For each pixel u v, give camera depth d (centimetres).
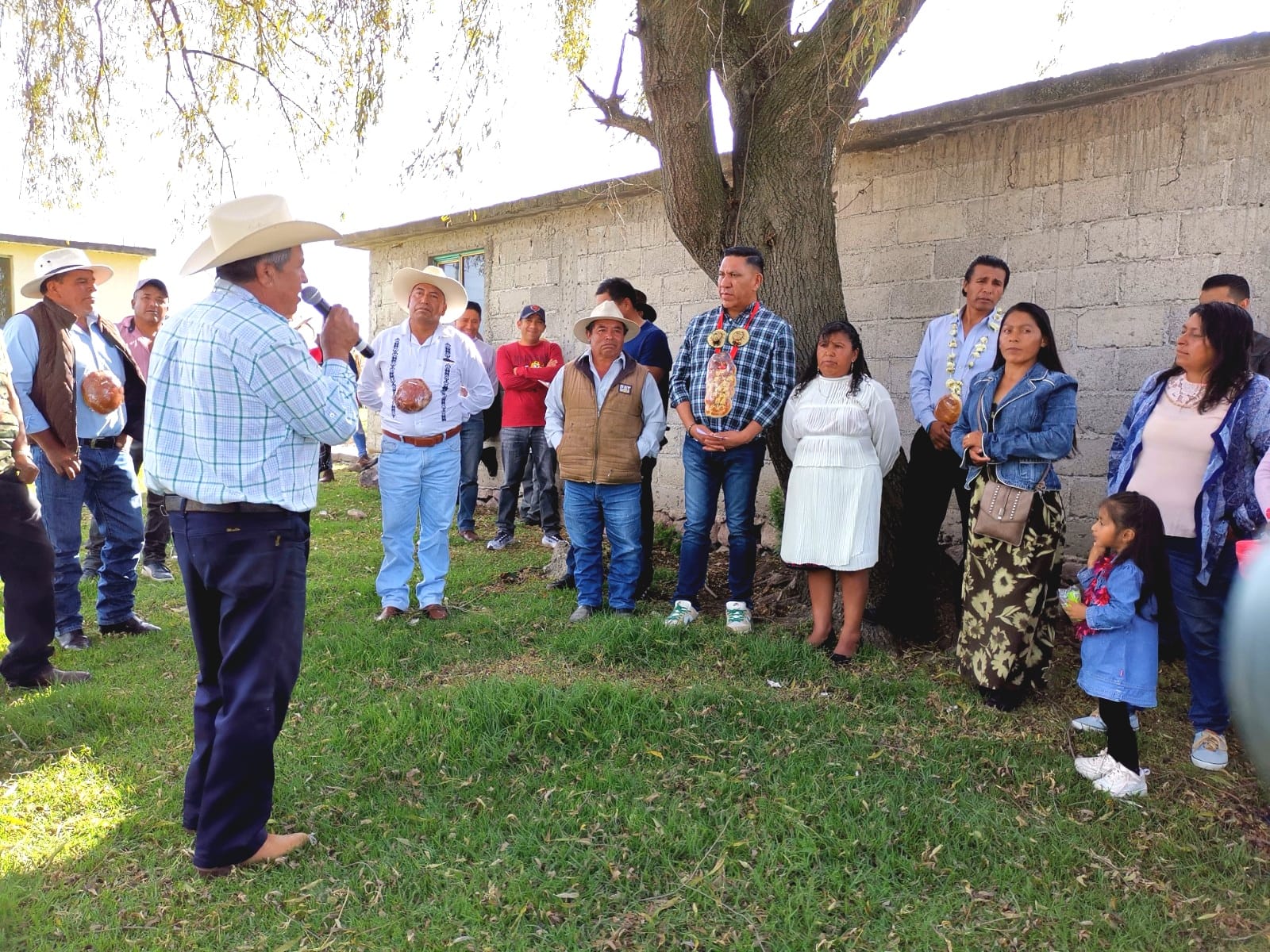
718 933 277
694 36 512
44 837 326
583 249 910
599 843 320
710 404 514
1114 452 445
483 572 681
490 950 267
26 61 621
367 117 576
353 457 1280
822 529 473
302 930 277
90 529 670
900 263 674
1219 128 530
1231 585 384
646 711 405
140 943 271
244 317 294
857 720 413
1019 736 404
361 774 362
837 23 498
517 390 770
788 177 530
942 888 300
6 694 454
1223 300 448
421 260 1106
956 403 490
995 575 433
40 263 491
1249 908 291
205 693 320
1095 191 580
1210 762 382
